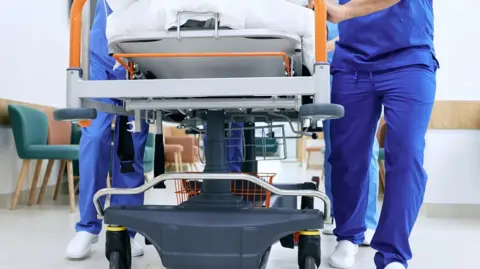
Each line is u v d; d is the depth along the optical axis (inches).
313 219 44.7
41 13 149.1
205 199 50.3
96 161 68.6
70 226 95.7
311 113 38.1
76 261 67.3
